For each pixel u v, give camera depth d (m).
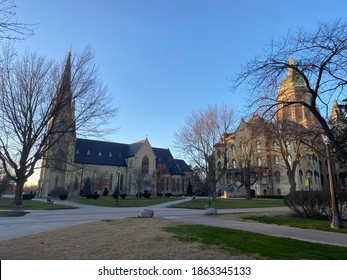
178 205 34.62
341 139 15.12
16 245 8.30
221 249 7.82
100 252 7.37
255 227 13.82
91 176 77.62
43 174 76.12
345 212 16.64
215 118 43.62
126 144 95.62
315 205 17.45
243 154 47.47
